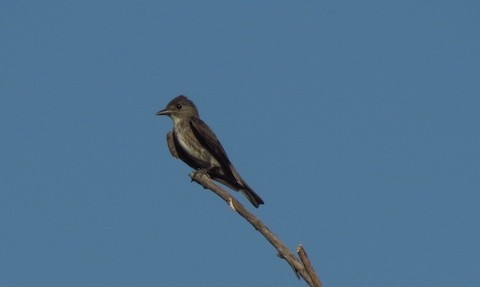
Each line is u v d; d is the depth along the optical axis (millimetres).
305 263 9672
